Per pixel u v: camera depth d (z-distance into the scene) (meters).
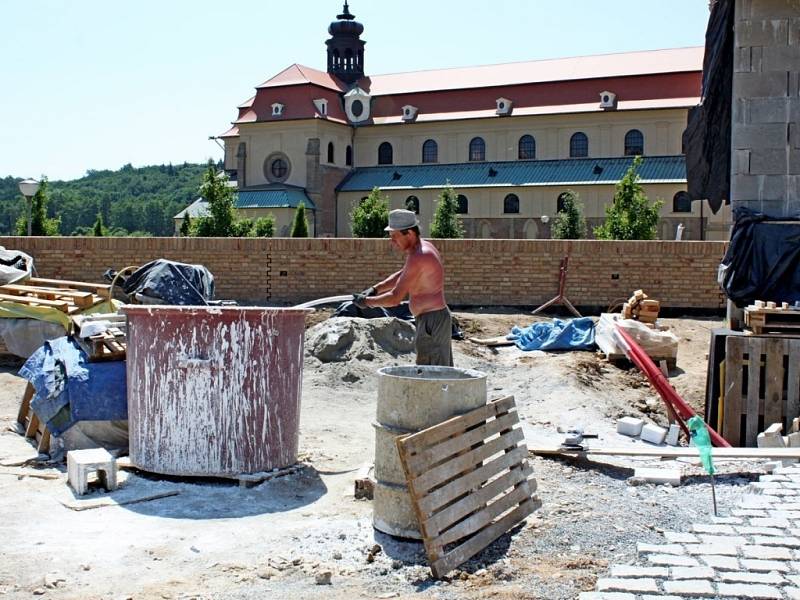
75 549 6.54
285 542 6.78
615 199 55.72
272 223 60.22
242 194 68.94
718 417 12.61
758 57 13.17
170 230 177.12
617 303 21.53
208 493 8.06
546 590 5.73
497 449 7.08
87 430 9.12
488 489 6.86
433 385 6.75
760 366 12.31
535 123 66.69
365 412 12.45
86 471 7.91
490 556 6.46
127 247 23.05
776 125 13.16
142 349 8.37
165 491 8.02
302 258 22.86
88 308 14.45
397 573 6.16
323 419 11.79
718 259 21.14
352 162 72.62
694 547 6.47
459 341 17.59
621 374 15.41
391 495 6.80
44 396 9.31
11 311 14.35
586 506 7.64
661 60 67.12
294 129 69.94
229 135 76.38
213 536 6.90
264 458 8.45
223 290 23.09
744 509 7.54
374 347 14.93
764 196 13.23
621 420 11.54
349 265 22.77
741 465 9.17
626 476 8.84
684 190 60.44
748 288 13.16
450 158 69.50
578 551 6.50
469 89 70.00
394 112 72.12
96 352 9.43
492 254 22.17
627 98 64.88
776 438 10.97
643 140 64.06
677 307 21.39
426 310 8.20
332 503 7.91
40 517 7.30
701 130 15.36
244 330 8.29
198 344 8.23
